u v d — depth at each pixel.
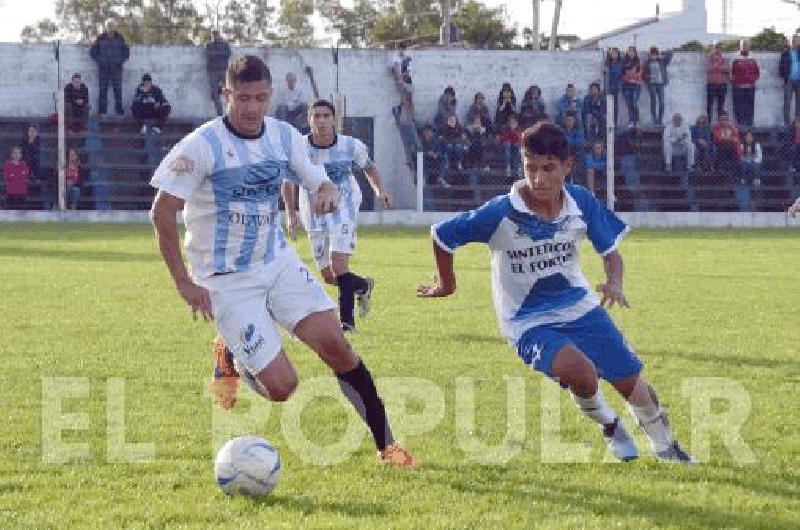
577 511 6.87
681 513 6.84
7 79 40.41
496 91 43.09
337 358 7.91
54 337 13.59
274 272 7.97
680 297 18.27
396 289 19.05
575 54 43.25
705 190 39.56
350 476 7.66
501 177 38.56
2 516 6.73
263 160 7.82
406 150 41.34
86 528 6.52
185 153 7.67
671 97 43.47
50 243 28.23
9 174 36.41
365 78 42.69
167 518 6.70
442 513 6.82
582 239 8.30
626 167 39.69
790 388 10.69
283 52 41.97
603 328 8.14
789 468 7.90
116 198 37.72
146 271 21.77
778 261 24.98
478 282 20.36
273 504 7.01
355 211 14.76
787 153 40.66
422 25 79.25
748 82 40.81
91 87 40.97
